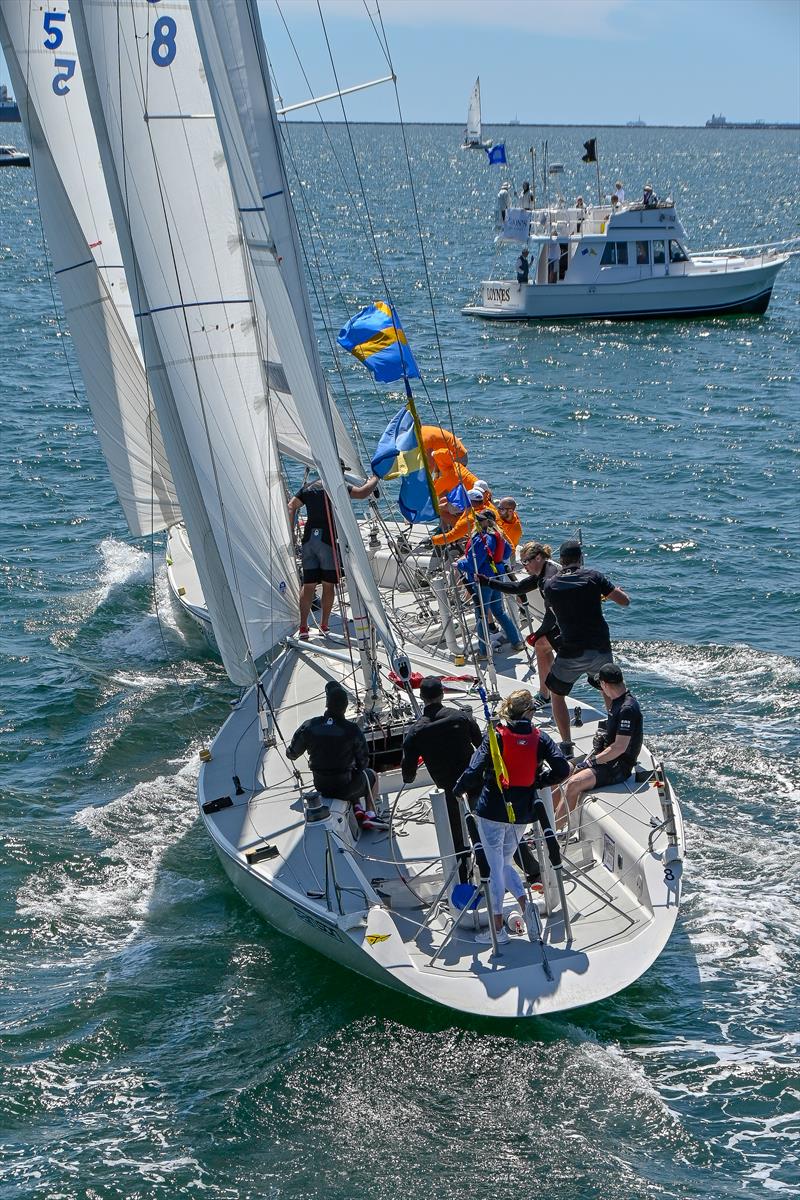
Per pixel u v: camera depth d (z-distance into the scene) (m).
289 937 15.80
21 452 40.66
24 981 15.23
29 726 22.25
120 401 25.02
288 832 15.80
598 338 66.75
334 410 18.33
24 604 27.94
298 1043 13.84
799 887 16.56
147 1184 11.96
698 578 29.19
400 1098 12.92
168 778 20.42
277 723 18.41
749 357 60.97
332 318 71.88
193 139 16.70
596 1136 12.36
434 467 20.55
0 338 62.84
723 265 73.00
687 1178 11.80
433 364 59.34
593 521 34.03
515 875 14.01
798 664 23.83
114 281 24.53
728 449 42.41
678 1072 13.19
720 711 22.02
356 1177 11.95
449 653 20.80
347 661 20.03
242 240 17.23
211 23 14.70
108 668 24.64
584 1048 13.50
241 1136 12.55
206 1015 14.46
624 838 15.20
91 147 23.94
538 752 13.70
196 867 17.72
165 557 29.62
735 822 18.28
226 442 17.66
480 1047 13.55
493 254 116.56
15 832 18.56
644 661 24.33
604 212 71.44
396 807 16.89
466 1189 11.73
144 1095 13.23
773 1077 13.08
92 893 17.11
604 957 13.59
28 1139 12.62
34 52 22.89
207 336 17.22
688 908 16.12
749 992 14.50
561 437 44.56
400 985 13.39
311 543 20.41
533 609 22.16
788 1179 11.77
